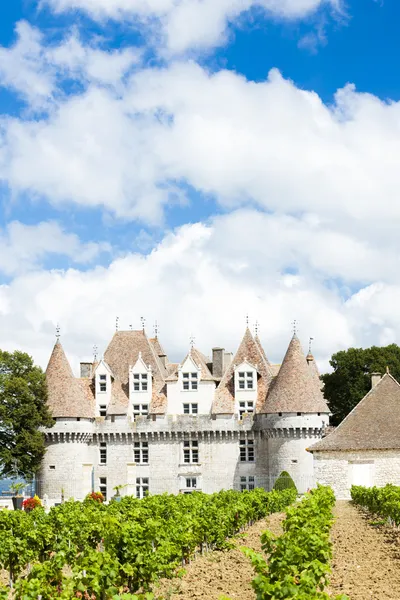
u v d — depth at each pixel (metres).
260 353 83.81
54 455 78.56
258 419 78.62
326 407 78.12
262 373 82.12
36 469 76.38
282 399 76.50
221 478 78.62
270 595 15.24
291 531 21.09
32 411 75.50
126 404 81.75
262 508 46.69
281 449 76.06
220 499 42.09
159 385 83.06
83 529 29.83
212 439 79.62
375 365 91.69
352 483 62.84
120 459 80.62
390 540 31.95
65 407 78.94
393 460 62.44
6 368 76.62
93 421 81.19
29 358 77.62
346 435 64.06
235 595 20.89
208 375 81.81
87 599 20.00
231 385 81.44
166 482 79.44
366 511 50.28
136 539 20.67
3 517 31.94
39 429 78.50
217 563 28.17
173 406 81.06
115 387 83.25
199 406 80.69
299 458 75.56
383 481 62.31
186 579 24.28
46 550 28.83
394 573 23.11
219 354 85.06
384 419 64.44
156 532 21.97
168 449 80.00
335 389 94.56
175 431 79.69
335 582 21.83
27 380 76.69
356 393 91.94
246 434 78.94
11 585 26.52
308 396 76.69
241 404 80.00
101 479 80.69
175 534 26.61
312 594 15.36
